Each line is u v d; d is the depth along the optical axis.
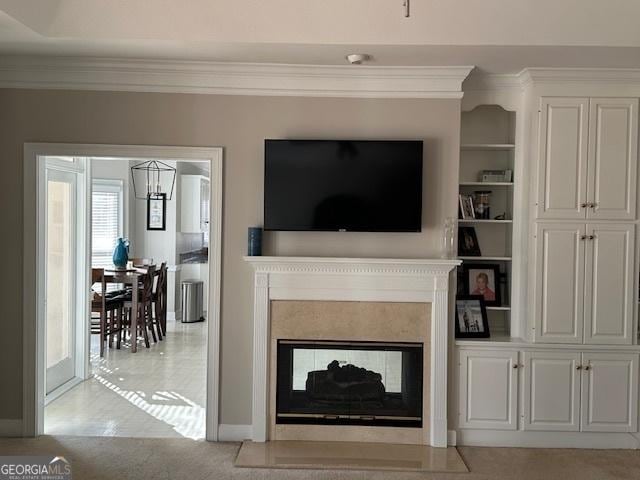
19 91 4.30
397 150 4.25
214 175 4.36
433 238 4.37
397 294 4.32
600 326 4.33
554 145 4.30
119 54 4.09
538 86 4.30
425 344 4.35
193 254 10.36
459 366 4.37
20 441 4.30
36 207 4.34
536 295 4.33
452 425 4.38
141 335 7.90
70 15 3.64
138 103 4.34
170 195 9.60
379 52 3.92
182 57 4.13
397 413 4.37
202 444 4.30
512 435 4.38
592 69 4.21
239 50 3.93
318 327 4.36
